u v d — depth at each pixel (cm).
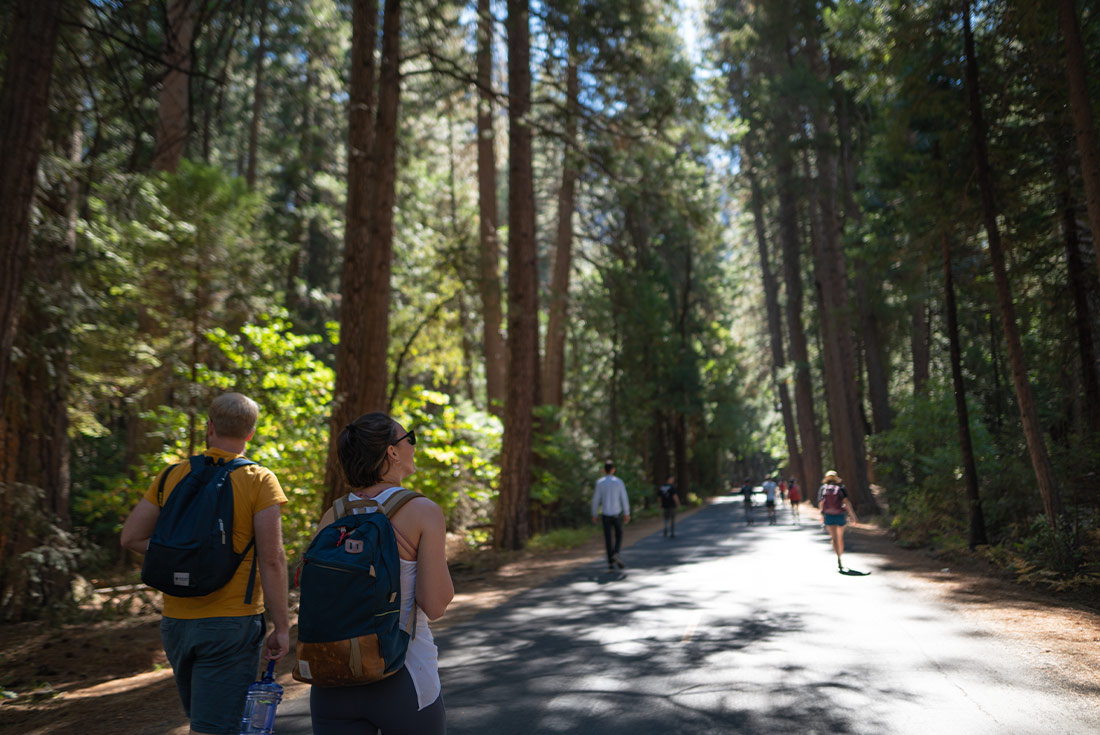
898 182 2045
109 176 1126
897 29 1399
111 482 1227
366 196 1411
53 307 1034
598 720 534
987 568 1349
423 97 2402
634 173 2336
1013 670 643
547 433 2797
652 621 908
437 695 272
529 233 2194
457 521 2264
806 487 5125
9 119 817
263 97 3066
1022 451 1628
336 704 260
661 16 1914
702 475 7156
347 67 2797
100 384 1212
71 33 1041
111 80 1110
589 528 2733
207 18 1208
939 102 1457
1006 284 1367
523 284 2158
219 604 317
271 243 1359
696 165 2345
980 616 902
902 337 3662
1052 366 1675
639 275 4100
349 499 277
